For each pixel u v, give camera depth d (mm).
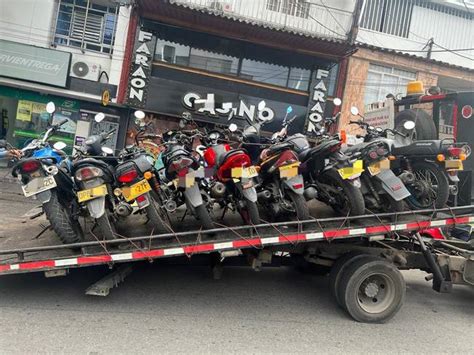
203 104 14258
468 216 5418
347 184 5121
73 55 14344
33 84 13953
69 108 14328
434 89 7293
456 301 6164
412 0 16578
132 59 13961
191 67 14273
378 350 4223
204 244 4504
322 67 14898
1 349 3539
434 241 6035
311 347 4137
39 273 5383
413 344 4457
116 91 14281
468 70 16234
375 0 16344
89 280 5270
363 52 15414
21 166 4230
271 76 14812
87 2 14445
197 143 5203
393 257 5398
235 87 14531
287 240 4734
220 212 5578
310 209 5688
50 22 14234
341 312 5160
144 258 4359
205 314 4688
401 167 5934
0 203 9609
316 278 6469
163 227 4590
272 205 5102
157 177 4797
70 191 4637
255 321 4641
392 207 5355
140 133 5645
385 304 4957
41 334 3859
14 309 4332
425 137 6895
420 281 7094
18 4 13992
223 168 4719
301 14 14773
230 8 14266
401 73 15938
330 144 5059
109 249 4398
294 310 5090
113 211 4641
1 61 13734
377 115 8109
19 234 5070
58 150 4930
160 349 3797
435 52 16828
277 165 4922
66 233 4383
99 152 5195
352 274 4844
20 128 14250
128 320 4328
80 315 4336
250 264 5148
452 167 5410
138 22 13961
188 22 13664
